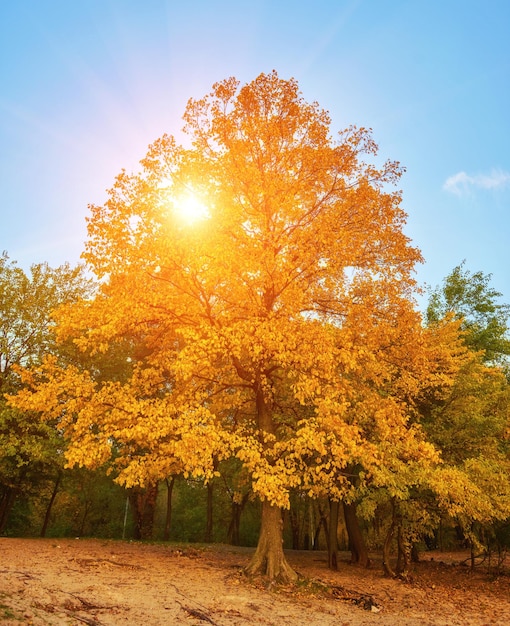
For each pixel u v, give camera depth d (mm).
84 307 11648
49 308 19688
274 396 13922
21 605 6410
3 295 19391
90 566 11031
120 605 7520
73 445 10648
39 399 10883
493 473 12688
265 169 12516
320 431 10633
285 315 10906
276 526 11859
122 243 10805
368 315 11562
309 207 12711
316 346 10250
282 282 11234
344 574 14461
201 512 37812
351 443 10203
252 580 10883
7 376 18906
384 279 12094
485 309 28312
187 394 11750
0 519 22109
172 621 6988
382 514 17562
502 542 15805
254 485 9727
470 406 14922
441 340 15625
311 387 10117
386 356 12047
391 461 12172
